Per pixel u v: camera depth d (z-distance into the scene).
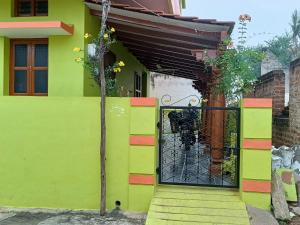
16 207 6.18
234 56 6.18
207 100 9.19
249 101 5.63
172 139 7.69
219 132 6.50
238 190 5.94
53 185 6.11
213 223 5.11
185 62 10.80
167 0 9.46
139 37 8.27
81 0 7.07
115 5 6.58
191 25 6.56
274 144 10.37
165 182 6.21
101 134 5.76
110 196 5.92
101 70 5.72
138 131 5.85
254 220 5.18
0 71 7.32
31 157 6.17
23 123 6.19
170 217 5.25
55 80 7.17
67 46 7.13
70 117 6.06
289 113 8.65
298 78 7.88
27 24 6.57
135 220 5.50
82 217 5.66
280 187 5.74
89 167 6.01
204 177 6.54
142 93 14.68
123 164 5.90
